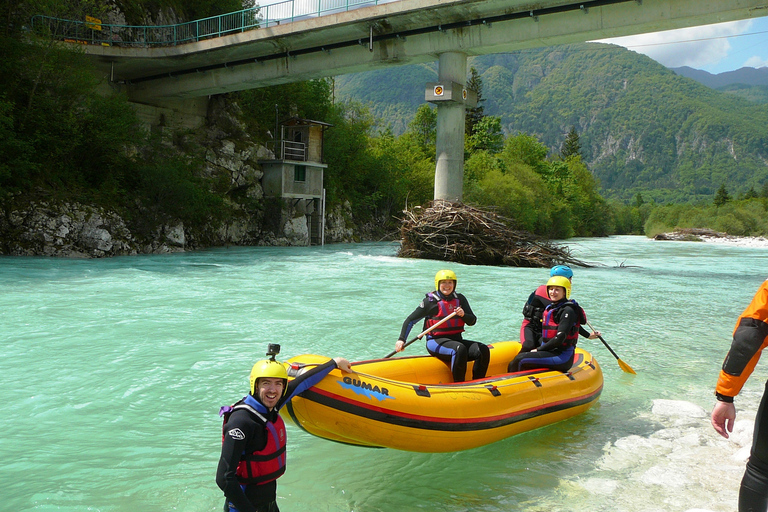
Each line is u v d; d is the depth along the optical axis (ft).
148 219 77.66
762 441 8.98
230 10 129.29
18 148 65.10
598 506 12.70
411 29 83.41
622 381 22.93
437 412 14.55
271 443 9.82
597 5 70.54
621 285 56.08
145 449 15.24
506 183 159.74
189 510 12.03
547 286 19.17
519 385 16.80
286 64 95.61
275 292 43.32
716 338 31.53
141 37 107.24
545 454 15.65
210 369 22.66
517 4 73.56
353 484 13.70
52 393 19.57
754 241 180.24
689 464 14.94
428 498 13.04
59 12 90.12
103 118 75.31
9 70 69.10
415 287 47.85
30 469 13.92
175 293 41.29
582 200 231.71
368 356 25.44
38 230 65.16
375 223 141.59
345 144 129.59
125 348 25.54
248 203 103.40
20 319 30.78
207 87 102.94
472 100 87.10
